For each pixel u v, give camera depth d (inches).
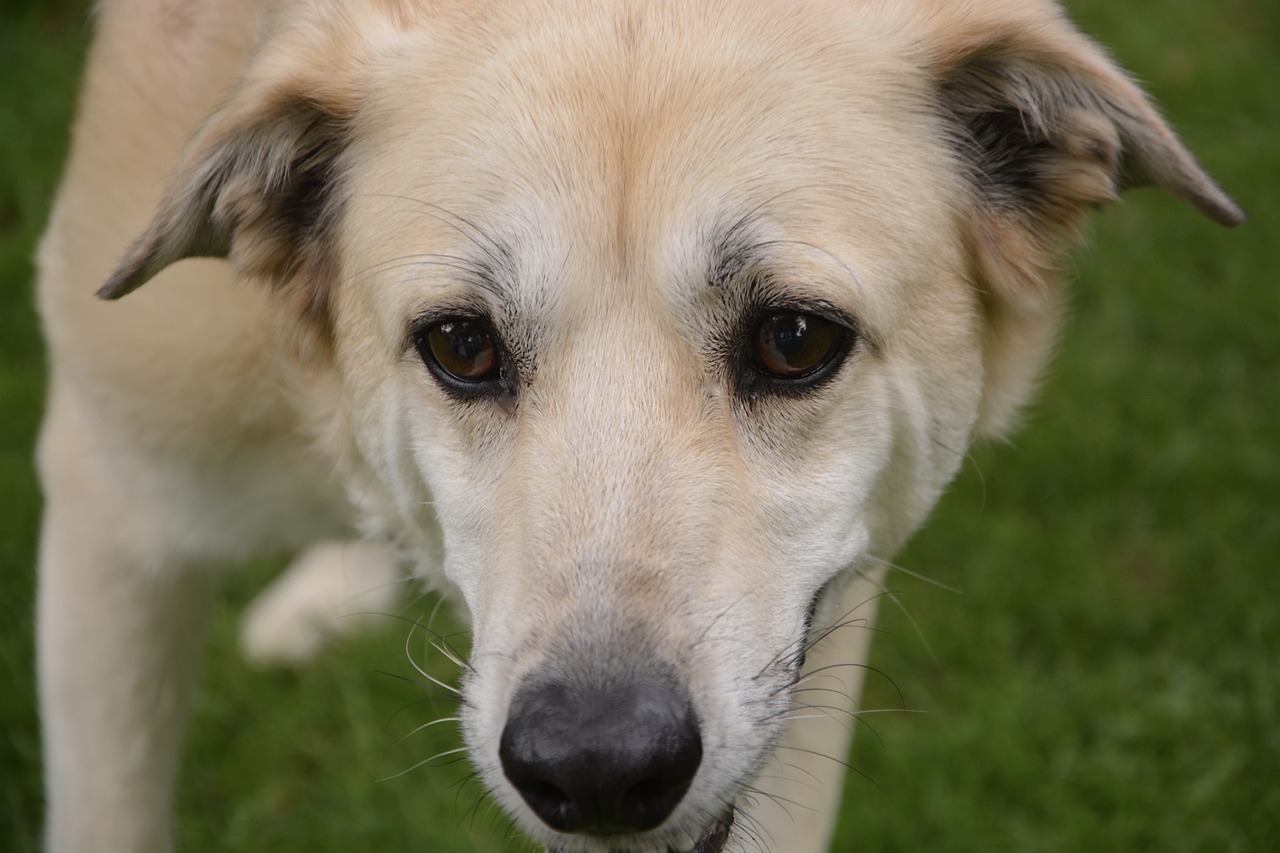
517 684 25.2
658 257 26.0
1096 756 34.9
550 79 26.5
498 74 26.7
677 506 25.7
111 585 29.7
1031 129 28.3
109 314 28.6
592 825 25.0
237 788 34.5
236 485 29.6
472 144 26.6
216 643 36.3
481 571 26.6
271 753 35.0
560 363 26.3
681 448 26.0
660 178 26.1
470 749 26.2
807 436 26.7
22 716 34.4
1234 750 34.8
